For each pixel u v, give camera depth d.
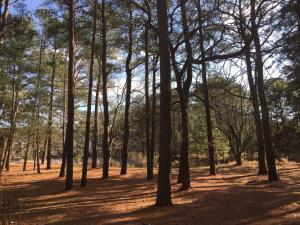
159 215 13.07
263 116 19.02
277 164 33.44
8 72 30.00
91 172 31.83
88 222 12.58
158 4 14.55
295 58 15.20
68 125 20.91
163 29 14.41
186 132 18.25
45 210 14.91
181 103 17.72
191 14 17.59
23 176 29.94
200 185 20.34
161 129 14.40
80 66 35.56
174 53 17.19
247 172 28.58
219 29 16.47
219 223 11.84
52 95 33.94
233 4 15.99
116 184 23.05
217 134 36.53
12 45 26.33
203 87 20.58
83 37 25.14
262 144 26.30
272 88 17.91
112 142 44.28
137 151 61.62
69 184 20.92
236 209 13.65
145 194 18.47
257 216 12.55
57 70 34.34
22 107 31.70
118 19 21.25
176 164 37.88
